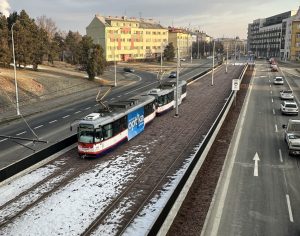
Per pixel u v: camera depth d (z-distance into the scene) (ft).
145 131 112.78
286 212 55.62
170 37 581.53
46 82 201.57
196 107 154.30
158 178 72.84
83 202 61.77
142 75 309.42
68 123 126.31
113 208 59.47
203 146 80.84
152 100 123.75
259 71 329.52
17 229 52.95
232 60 531.09
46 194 65.05
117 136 93.09
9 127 122.11
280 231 49.93
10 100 159.94
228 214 54.70
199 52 632.79
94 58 236.84
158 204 60.90
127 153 89.71
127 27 470.39
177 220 51.65
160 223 47.06
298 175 71.92
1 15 223.30
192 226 50.29
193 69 361.71
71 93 197.67
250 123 119.03
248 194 62.18
